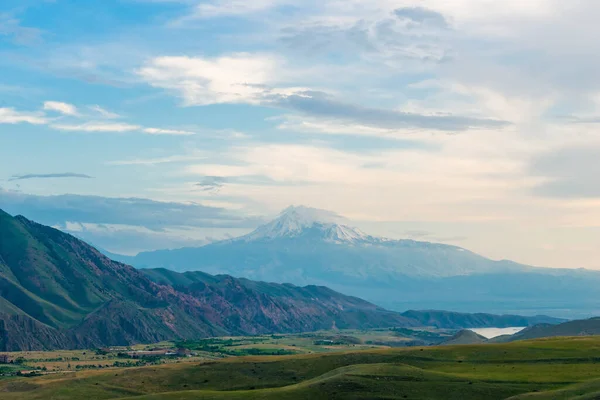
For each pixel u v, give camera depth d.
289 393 190.12
